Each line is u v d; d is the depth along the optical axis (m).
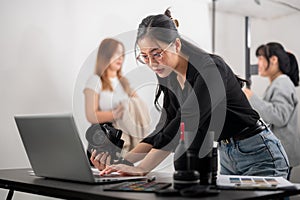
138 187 1.62
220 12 3.91
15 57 2.86
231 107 2.15
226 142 2.28
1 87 2.81
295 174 3.58
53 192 1.71
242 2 3.82
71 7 3.09
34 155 1.95
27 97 2.91
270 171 2.22
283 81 3.65
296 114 3.58
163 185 1.66
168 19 2.04
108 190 1.59
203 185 1.58
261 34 3.78
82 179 1.78
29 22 2.92
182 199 1.39
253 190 1.60
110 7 3.28
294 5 3.62
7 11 2.84
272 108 3.68
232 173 2.35
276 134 3.65
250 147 2.22
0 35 2.81
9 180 1.95
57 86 3.03
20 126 1.94
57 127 1.75
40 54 2.96
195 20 3.82
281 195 1.55
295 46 3.60
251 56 3.81
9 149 2.84
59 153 1.81
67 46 3.07
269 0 3.72
